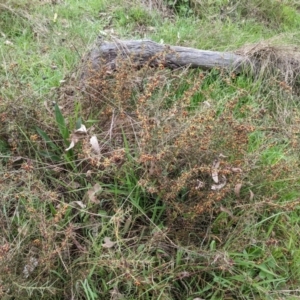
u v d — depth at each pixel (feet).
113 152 8.62
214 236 8.29
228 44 13.88
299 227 9.27
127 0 15.52
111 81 10.13
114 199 8.47
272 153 10.01
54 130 9.31
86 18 14.66
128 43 11.51
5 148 9.39
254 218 8.87
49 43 13.47
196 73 12.19
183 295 8.00
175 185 8.07
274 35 14.89
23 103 9.31
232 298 8.04
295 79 12.60
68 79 10.94
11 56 12.55
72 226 7.59
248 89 12.01
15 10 14.12
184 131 8.33
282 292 8.25
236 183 8.36
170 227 8.33
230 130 8.70
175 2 15.75
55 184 8.73
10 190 8.18
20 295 7.16
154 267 7.94
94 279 7.79
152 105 9.39
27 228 7.61
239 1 16.06
